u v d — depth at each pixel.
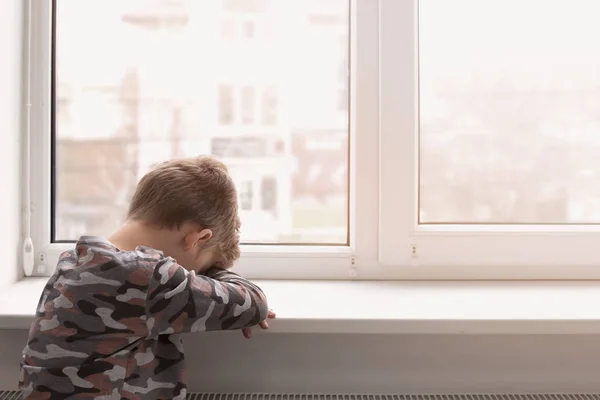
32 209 1.28
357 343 1.07
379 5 1.25
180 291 0.86
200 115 1.31
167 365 0.92
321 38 1.30
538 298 1.14
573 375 1.08
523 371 1.08
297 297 1.14
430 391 1.08
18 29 1.23
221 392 1.06
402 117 1.25
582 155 1.29
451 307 1.07
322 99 1.31
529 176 1.30
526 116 1.29
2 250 1.19
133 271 0.85
